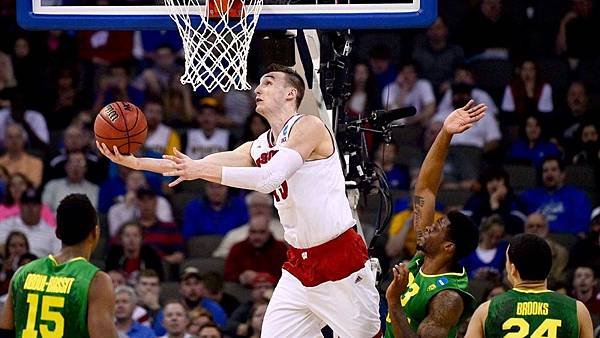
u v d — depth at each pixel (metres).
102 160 17.80
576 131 19.00
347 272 9.41
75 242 9.32
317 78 10.73
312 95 10.66
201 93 19.31
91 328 9.13
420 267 9.94
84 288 9.15
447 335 9.41
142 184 17.33
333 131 10.91
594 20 20.66
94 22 9.98
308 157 9.24
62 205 9.34
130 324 14.16
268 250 16.31
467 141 18.78
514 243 8.96
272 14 9.80
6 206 16.91
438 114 19.36
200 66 9.80
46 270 9.27
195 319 14.34
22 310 9.27
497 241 16.11
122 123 8.83
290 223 9.44
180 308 14.27
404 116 10.91
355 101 19.06
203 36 9.84
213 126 18.66
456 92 19.31
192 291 15.16
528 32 20.70
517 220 16.92
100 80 19.33
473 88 19.41
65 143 17.97
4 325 9.45
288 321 9.61
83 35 19.86
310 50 10.67
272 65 9.45
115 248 16.17
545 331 8.78
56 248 17.00
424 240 9.69
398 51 20.30
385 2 10.21
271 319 9.66
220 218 17.38
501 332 8.85
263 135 9.52
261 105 9.30
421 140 19.08
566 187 17.69
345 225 9.40
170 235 16.95
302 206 9.27
